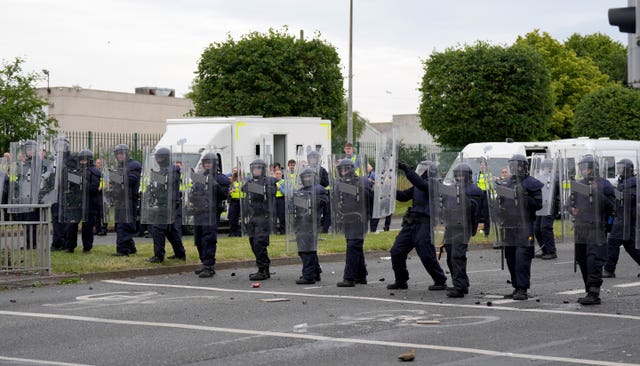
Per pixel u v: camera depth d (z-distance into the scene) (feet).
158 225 62.80
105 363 32.17
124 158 66.39
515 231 49.11
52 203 64.03
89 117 223.51
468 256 77.00
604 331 38.93
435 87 159.84
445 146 161.07
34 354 33.78
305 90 146.51
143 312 44.11
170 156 63.00
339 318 42.32
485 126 158.71
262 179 58.70
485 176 50.96
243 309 45.19
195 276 60.54
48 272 56.59
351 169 55.36
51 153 66.85
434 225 51.11
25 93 109.09
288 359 32.76
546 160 74.13
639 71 34.55
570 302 48.32
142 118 235.81
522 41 245.24
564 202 50.24
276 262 67.92
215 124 98.32
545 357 33.14
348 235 55.21
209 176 60.03
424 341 36.35
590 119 200.85
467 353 33.86
